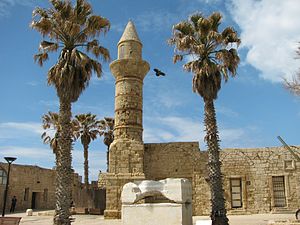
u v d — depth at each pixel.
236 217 25.48
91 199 35.62
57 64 19.22
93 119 45.50
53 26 19.53
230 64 20.91
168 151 30.47
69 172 17.80
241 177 29.25
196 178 29.59
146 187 18.48
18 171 45.34
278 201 28.64
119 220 25.81
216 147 19.73
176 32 21.59
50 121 40.25
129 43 30.23
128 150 28.39
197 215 28.83
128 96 29.44
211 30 20.97
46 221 26.31
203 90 20.44
